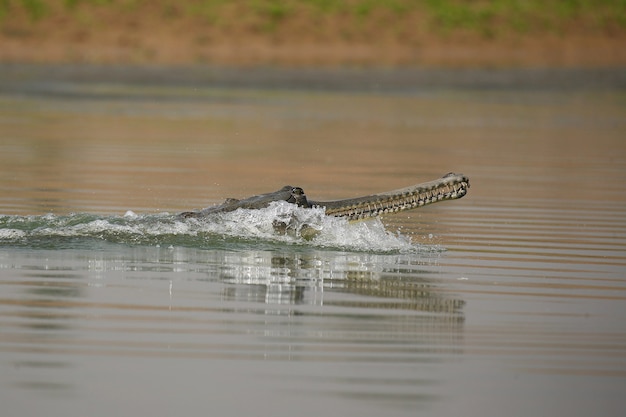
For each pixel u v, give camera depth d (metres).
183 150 85.56
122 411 26.41
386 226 53.09
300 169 76.19
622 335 33.84
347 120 113.00
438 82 159.00
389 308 36.31
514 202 62.41
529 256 46.16
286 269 41.72
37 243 44.38
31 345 30.97
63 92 130.50
